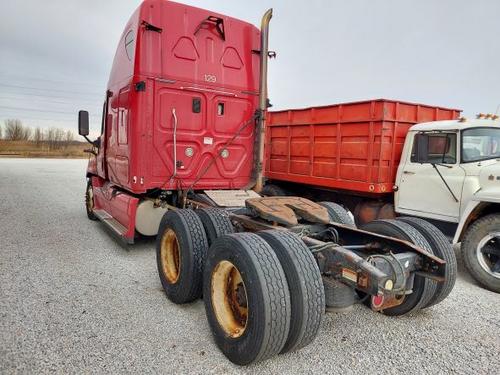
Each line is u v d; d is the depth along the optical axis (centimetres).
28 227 718
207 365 282
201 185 580
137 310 372
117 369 272
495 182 509
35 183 1496
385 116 623
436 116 696
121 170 587
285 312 259
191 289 370
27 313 354
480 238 483
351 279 280
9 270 471
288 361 291
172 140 548
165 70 534
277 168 870
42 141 5578
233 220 411
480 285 488
